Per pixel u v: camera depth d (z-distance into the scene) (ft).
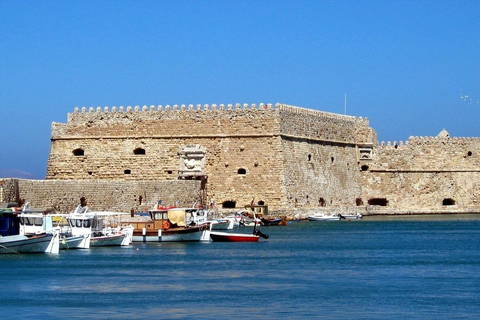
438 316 223.30
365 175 572.10
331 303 237.25
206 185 503.20
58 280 269.44
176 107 508.53
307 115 522.06
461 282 270.26
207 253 338.54
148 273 283.79
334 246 370.53
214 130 504.02
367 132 571.69
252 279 273.54
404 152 576.20
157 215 390.21
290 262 313.12
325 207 529.45
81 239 352.08
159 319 219.00
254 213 465.47
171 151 507.71
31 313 224.53
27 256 323.16
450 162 580.30
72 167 515.50
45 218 343.46
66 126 517.55
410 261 319.06
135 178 509.35
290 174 502.79
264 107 499.10
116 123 513.45
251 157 499.51
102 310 227.81
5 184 388.78
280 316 222.69
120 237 365.20
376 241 395.55
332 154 542.57
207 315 223.10
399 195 574.97
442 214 578.25
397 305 234.99
